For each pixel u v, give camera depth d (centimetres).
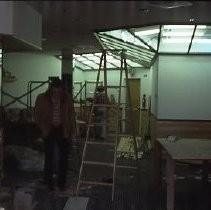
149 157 869
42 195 544
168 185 464
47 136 563
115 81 1379
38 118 562
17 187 566
